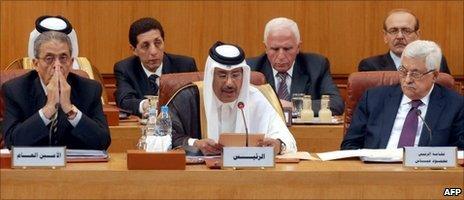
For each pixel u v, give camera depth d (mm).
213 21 19078
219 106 11094
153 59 15438
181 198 8992
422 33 19000
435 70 10867
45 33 10305
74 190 8945
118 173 8938
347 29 19047
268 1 19031
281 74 15109
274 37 14898
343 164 9578
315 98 15141
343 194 9055
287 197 9031
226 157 9102
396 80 11906
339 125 13820
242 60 10812
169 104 11297
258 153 9125
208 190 9008
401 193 9078
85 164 9359
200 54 19125
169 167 8984
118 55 19094
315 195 9055
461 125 10906
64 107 10164
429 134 10836
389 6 18984
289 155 10227
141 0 19047
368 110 11289
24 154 8969
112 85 19094
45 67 10250
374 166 9438
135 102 14828
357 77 12000
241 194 9016
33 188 8922
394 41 16047
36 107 10508
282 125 11180
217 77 10805
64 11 18984
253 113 11250
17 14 18891
